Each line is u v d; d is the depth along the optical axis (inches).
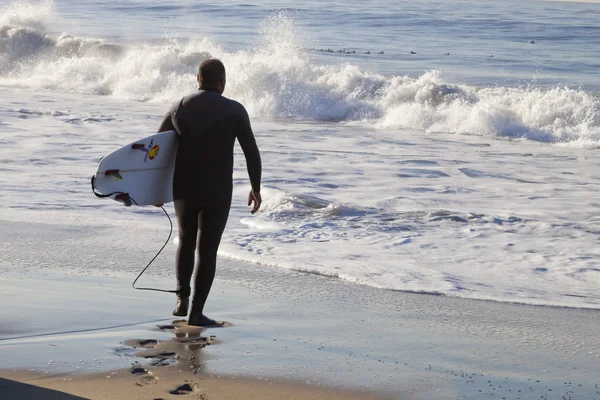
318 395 219.1
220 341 266.8
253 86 1284.4
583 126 1064.2
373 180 706.8
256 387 223.3
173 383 222.7
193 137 284.4
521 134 1075.3
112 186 287.0
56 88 1449.3
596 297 364.2
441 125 1112.8
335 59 1871.3
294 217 529.3
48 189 609.9
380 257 431.5
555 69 1774.1
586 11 3912.4
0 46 1664.6
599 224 532.7
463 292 363.3
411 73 1658.5
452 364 253.9
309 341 273.0
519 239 486.0
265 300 336.2
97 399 207.6
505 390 230.4
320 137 993.5
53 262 388.5
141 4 3496.6
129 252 418.0
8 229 467.2
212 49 1673.2
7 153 768.3
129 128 959.6
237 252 430.6
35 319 282.5
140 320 288.8
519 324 311.7
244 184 653.3
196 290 286.8
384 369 244.7
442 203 613.6
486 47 2223.2
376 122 1170.0
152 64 1469.0
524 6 4397.1
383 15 3238.2
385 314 319.9
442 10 3622.0
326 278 385.1
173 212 547.2
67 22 2598.4
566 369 253.1
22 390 212.2
